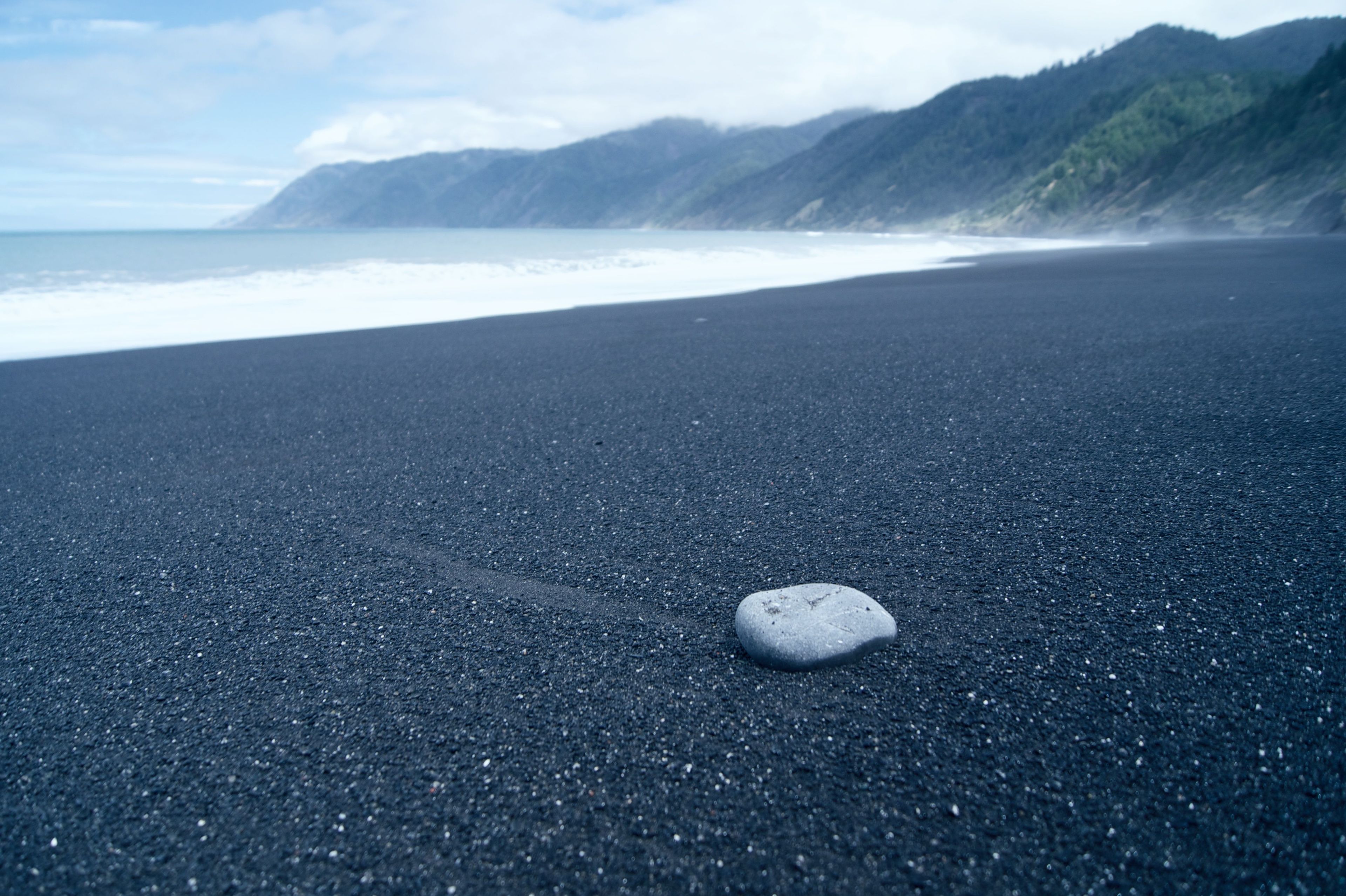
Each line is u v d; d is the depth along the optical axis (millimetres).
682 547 2346
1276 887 1056
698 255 20109
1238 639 1670
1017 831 1178
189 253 22109
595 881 1122
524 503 2818
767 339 6566
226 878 1161
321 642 1874
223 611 2059
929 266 17000
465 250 23766
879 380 4684
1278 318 6637
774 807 1252
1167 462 2889
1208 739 1357
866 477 2908
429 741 1465
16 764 1456
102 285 11938
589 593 2072
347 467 3377
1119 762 1313
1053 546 2207
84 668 1798
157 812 1313
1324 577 1928
